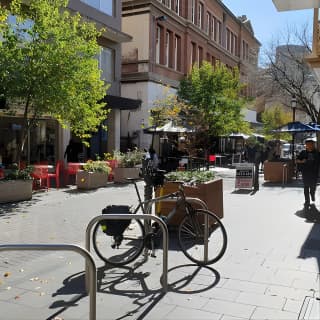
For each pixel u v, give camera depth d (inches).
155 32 1045.2
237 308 174.7
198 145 926.4
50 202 444.1
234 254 251.4
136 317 165.8
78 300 182.4
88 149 864.3
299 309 173.6
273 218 366.6
